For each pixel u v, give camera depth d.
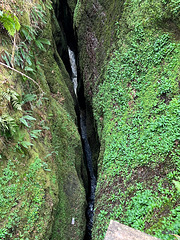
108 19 7.91
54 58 8.39
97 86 7.97
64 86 8.16
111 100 6.45
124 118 5.55
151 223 3.38
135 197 3.97
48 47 7.21
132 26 5.96
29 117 3.81
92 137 9.03
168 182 3.59
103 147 6.14
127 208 3.99
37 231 3.35
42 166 4.01
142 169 4.27
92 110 8.70
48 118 5.52
